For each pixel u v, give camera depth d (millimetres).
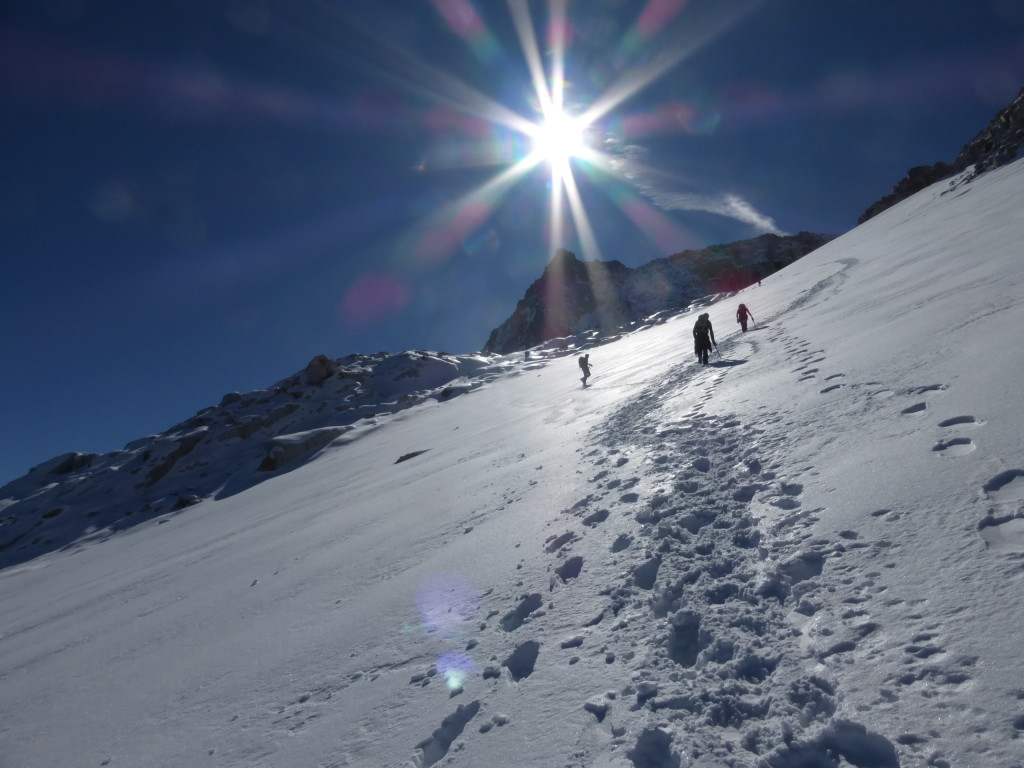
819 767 2373
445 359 97125
